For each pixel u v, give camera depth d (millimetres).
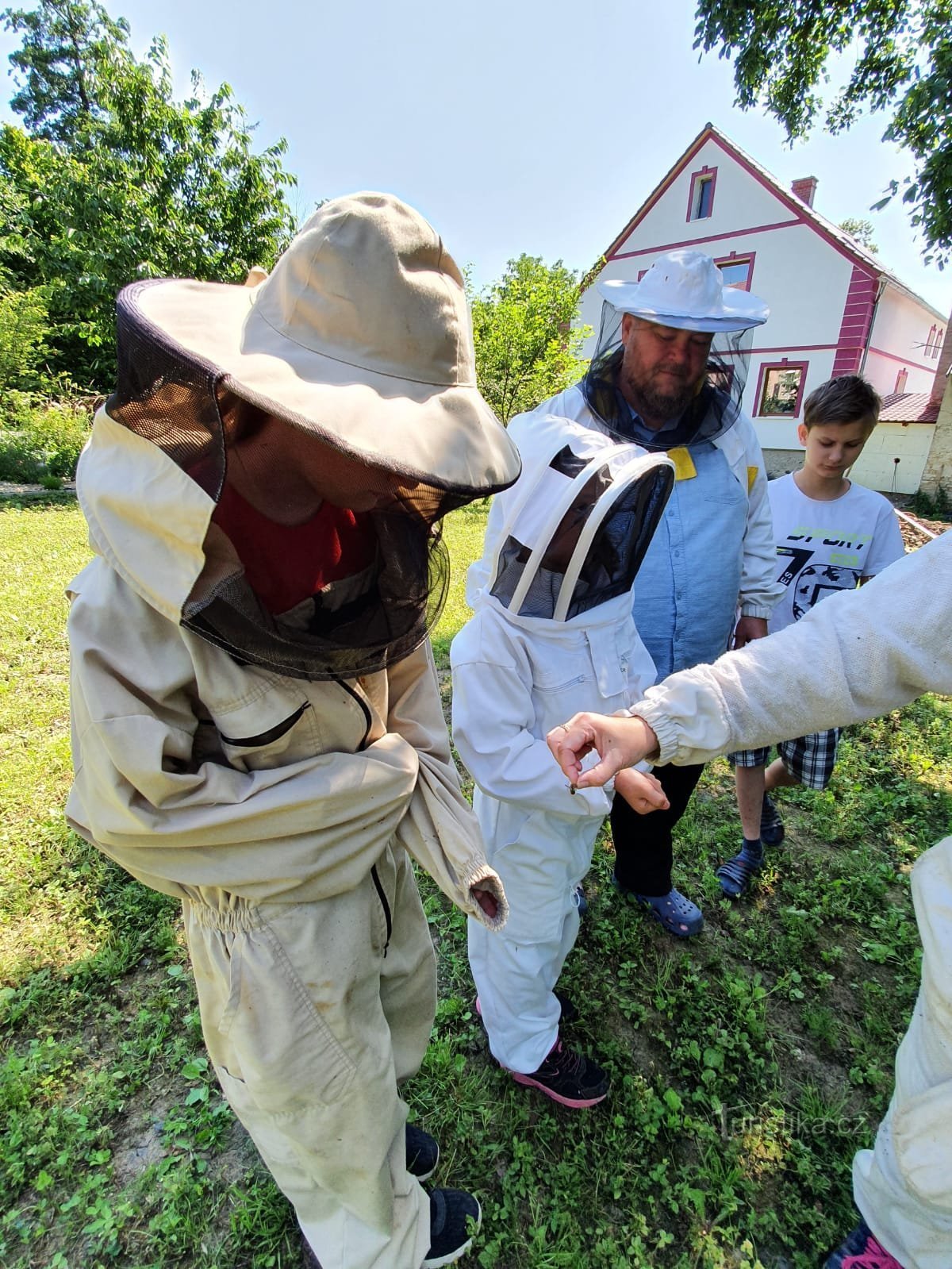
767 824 3158
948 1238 1301
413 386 909
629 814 2498
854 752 4082
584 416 2318
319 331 871
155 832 956
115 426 898
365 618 1062
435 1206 1632
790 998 2383
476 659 1609
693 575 2211
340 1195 1273
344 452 762
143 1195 1722
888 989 2436
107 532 889
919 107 6969
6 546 8156
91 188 13367
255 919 1091
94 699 902
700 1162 1860
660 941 2590
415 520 1021
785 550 3023
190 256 14375
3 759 3594
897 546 2928
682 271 2006
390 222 875
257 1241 1633
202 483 796
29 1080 1953
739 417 2383
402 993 1489
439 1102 1946
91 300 14117
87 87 24594
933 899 1247
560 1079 1912
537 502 1496
